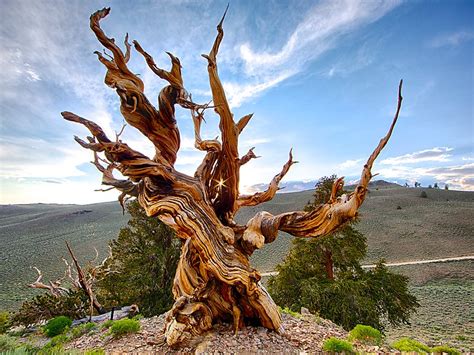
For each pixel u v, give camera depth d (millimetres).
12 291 37062
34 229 88688
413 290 33000
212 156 9266
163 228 19906
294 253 19203
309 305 15867
